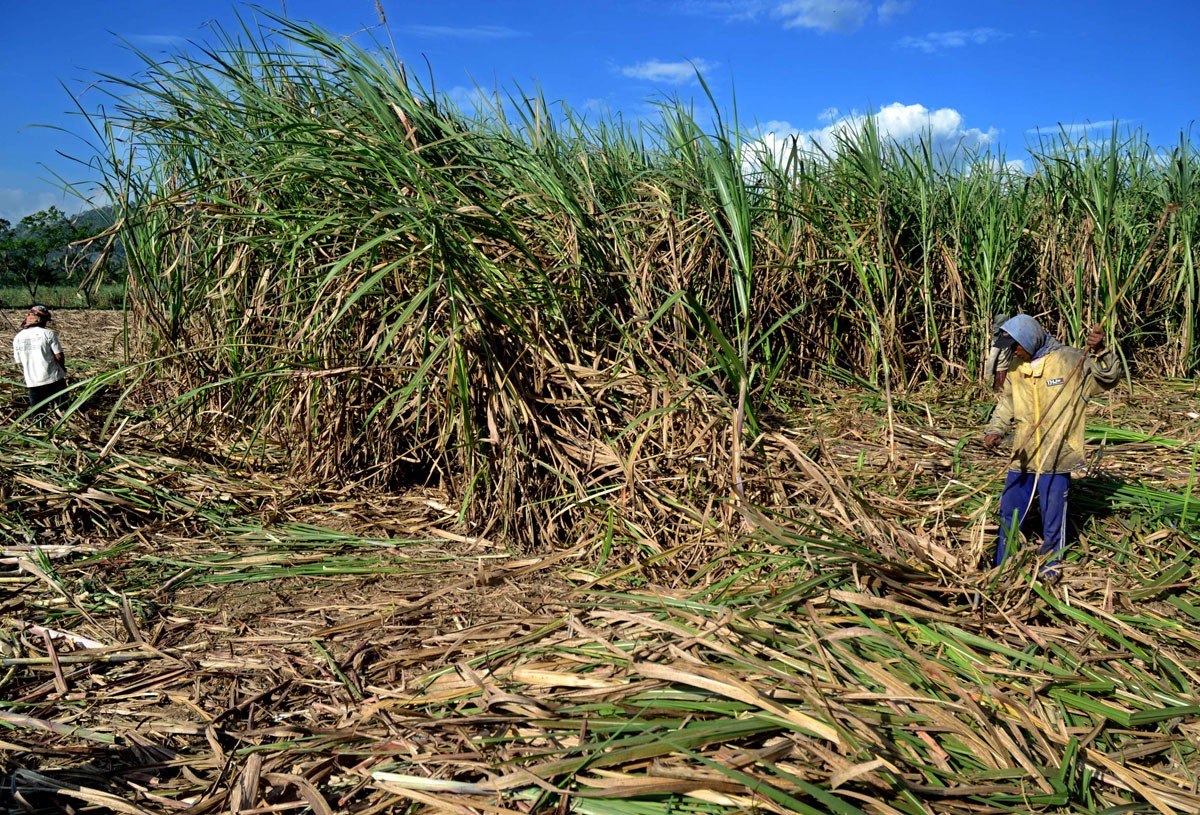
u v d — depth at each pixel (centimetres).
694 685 324
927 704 319
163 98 682
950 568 439
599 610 412
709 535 481
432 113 633
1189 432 733
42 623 417
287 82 679
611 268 618
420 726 315
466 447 527
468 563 492
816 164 946
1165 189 1095
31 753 312
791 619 380
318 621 422
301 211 592
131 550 507
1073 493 561
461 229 535
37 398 781
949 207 988
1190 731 319
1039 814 272
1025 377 464
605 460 529
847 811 258
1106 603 411
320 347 601
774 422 738
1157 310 1033
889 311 884
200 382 728
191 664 377
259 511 576
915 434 729
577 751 290
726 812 265
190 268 735
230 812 279
